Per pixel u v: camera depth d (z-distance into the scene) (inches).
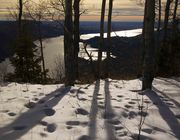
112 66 874.1
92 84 487.2
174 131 267.6
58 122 266.7
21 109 300.0
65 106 315.6
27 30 1096.2
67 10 434.0
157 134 256.1
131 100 361.1
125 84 496.7
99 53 721.0
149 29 419.8
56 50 2598.4
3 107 303.6
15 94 364.2
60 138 233.5
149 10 416.5
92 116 289.3
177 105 356.5
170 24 1024.9
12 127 250.5
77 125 265.0
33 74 1034.1
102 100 350.3
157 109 329.1
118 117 291.4
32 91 385.7
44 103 325.1
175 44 964.6
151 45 422.3
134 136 246.2
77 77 708.0
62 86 434.6
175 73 918.4
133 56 893.2
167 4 928.9
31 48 1045.8
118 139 238.5
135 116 302.5
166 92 431.2
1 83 459.8
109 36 779.4
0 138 226.8
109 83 500.7
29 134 236.5
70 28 438.0
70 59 442.0
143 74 430.9
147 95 393.4
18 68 1021.8
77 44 716.0
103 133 248.7
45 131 246.8
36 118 273.9
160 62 919.0
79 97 359.6
